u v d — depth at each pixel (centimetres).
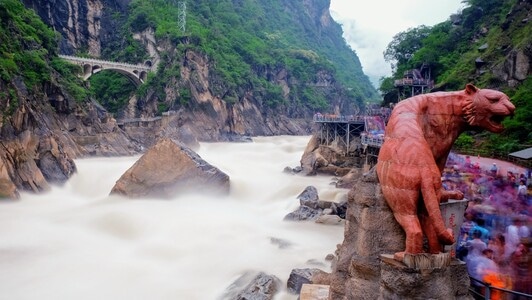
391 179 1015
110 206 3303
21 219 2941
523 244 1368
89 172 4812
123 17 13412
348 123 5700
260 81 14875
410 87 6612
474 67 5494
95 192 4169
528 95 3878
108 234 2684
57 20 11706
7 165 3678
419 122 1072
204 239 2566
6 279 1992
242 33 16550
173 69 11581
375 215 1073
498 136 3775
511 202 1842
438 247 993
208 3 16588
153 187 3575
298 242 2544
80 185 4381
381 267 1019
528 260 1310
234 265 2150
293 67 17400
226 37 15212
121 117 11231
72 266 2153
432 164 1005
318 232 2789
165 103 11269
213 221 2953
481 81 5109
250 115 13662
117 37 13062
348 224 1183
